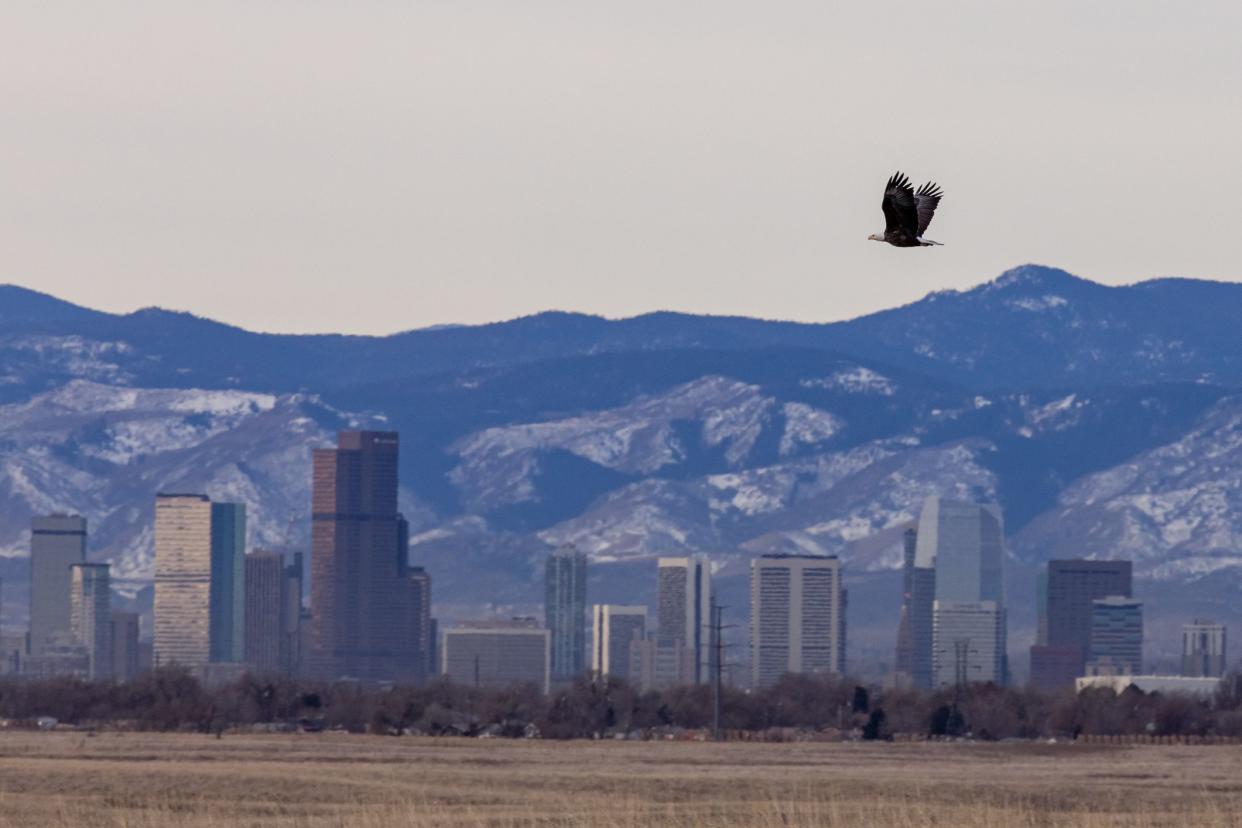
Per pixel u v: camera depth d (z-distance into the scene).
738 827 121.12
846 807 128.75
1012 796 155.75
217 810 135.75
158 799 143.75
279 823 124.06
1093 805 149.88
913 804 134.12
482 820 124.56
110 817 128.75
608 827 122.00
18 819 125.75
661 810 130.38
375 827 123.25
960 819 125.81
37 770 168.75
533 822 124.06
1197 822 129.38
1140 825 126.50
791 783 166.12
